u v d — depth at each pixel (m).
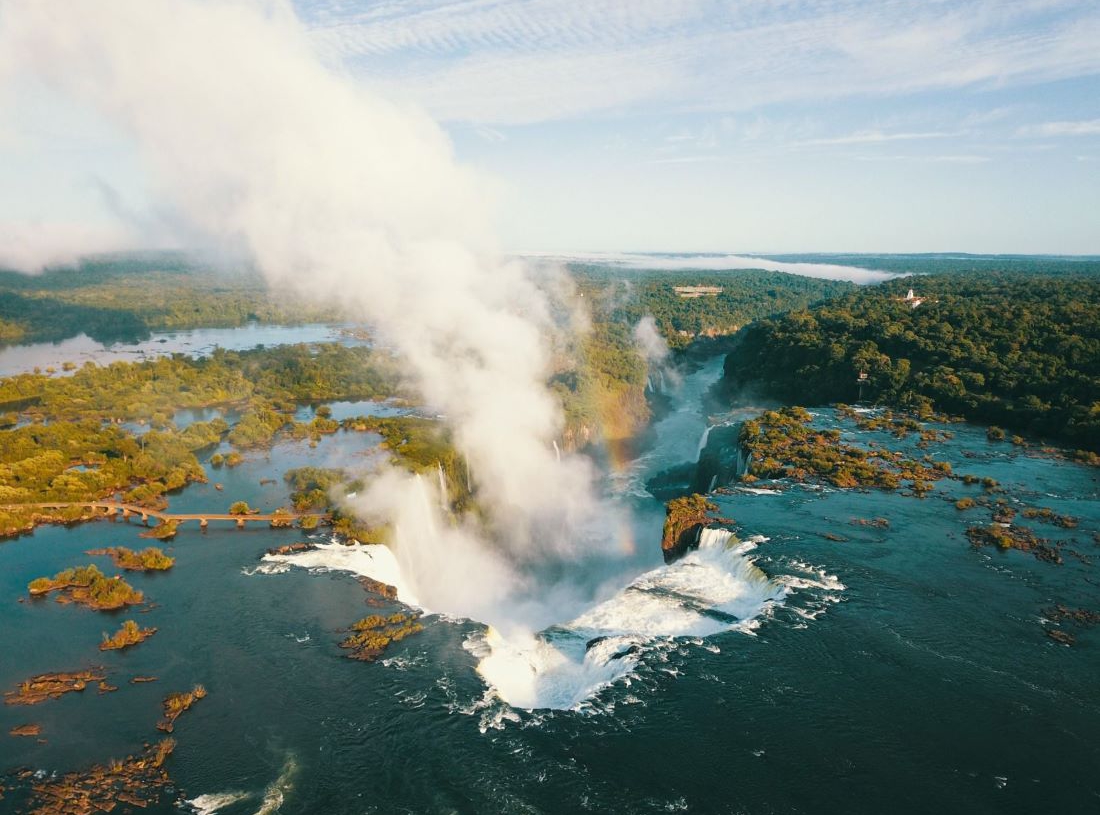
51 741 71.25
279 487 148.00
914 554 104.94
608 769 66.25
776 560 102.44
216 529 125.25
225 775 66.88
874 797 61.91
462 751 69.50
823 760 66.19
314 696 78.38
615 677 79.50
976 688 75.56
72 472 147.50
